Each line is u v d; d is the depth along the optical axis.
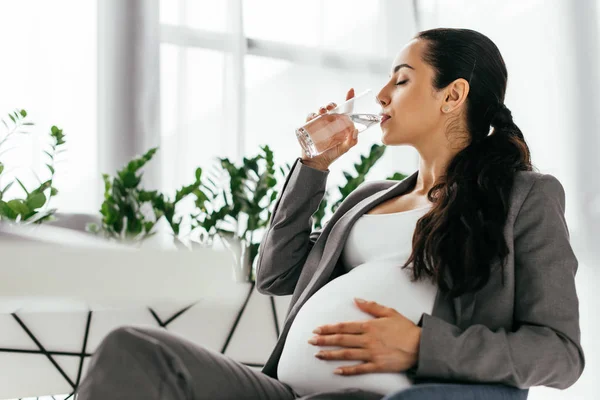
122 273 0.84
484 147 1.21
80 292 0.82
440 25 3.03
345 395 0.91
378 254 1.22
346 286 1.13
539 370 0.98
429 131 1.27
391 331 0.99
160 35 2.54
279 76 2.77
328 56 2.86
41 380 1.73
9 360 1.71
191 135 2.54
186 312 1.84
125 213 2.02
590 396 2.53
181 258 0.88
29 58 2.36
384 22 2.96
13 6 2.36
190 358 0.91
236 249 2.09
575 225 2.68
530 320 1.05
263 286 1.39
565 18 2.80
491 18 2.96
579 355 1.02
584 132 2.72
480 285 1.07
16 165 2.30
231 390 0.95
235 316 1.89
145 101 2.49
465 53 1.26
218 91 2.59
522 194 1.13
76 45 2.42
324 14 2.87
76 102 2.40
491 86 1.27
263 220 2.16
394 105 1.28
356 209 1.33
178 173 2.49
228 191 2.47
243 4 2.74
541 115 2.80
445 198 1.15
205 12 2.62
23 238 0.84
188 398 0.84
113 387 0.81
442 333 0.98
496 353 0.97
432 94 1.26
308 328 1.10
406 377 0.99
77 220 2.34
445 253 1.09
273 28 2.79
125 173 2.03
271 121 2.73
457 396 0.91
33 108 2.34
